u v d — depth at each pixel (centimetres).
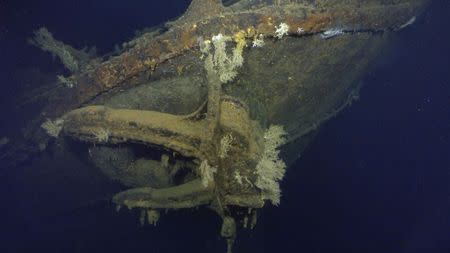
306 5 316
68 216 522
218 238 605
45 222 530
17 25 422
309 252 794
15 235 552
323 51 353
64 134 378
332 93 414
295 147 412
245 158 288
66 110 377
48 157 405
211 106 292
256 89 339
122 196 334
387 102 733
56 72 405
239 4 324
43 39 399
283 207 745
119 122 317
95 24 514
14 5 424
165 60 321
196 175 336
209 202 311
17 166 414
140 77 335
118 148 351
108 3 524
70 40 497
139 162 359
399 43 543
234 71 315
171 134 300
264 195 299
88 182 423
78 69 397
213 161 292
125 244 646
